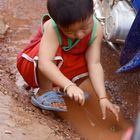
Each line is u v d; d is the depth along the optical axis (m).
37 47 3.19
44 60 3.02
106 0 4.37
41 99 3.12
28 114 2.83
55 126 2.85
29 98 3.35
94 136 3.01
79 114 3.22
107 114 3.27
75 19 2.74
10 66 3.99
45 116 3.03
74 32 2.86
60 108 3.10
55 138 2.60
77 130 3.04
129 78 4.02
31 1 5.64
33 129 2.60
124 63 3.56
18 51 4.35
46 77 3.08
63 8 2.74
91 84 3.26
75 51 3.15
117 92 3.80
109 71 4.13
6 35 4.67
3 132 2.45
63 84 2.94
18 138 2.43
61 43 3.10
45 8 5.49
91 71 3.16
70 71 3.21
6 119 2.62
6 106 2.82
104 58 4.36
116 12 3.84
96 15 4.45
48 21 3.13
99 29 3.17
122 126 3.19
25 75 3.28
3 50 4.35
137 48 3.39
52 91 3.19
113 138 3.02
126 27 3.78
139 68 3.40
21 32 4.79
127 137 1.37
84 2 2.75
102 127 3.12
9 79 3.68
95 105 3.32
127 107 3.57
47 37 3.06
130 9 3.90
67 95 3.14
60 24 2.80
